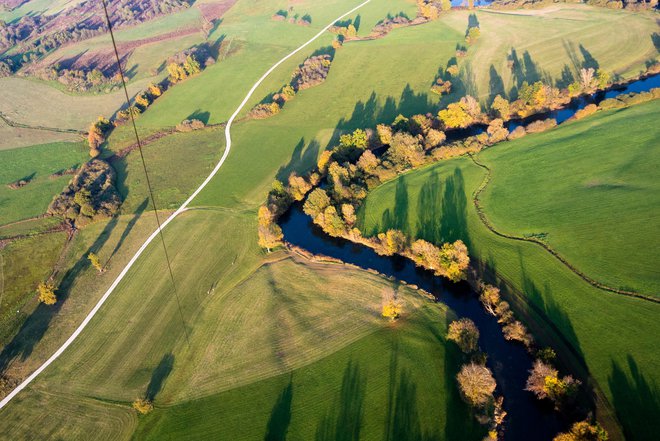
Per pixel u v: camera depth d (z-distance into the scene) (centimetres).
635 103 13112
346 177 12131
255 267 10700
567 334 8050
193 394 8194
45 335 9812
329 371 8131
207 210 12838
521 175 11444
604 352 7638
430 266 9750
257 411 7750
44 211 13600
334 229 11050
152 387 8431
